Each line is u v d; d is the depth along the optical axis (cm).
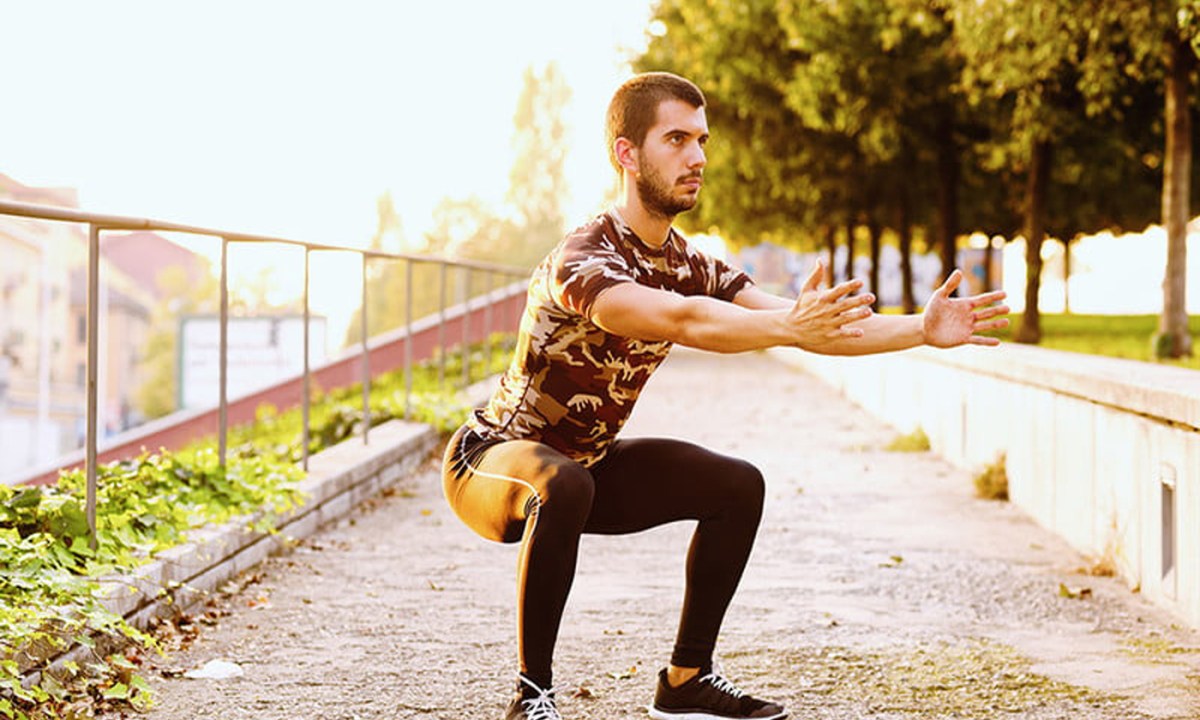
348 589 620
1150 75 1603
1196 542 550
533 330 381
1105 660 498
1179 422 576
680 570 685
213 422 2473
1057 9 1383
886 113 2289
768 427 1469
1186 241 1514
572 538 367
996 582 653
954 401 1141
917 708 433
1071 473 761
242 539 639
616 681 466
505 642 520
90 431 522
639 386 390
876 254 3156
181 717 414
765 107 2709
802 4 2269
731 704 412
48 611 422
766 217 3872
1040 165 2155
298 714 420
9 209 455
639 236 377
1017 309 5453
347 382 2766
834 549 746
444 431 1219
